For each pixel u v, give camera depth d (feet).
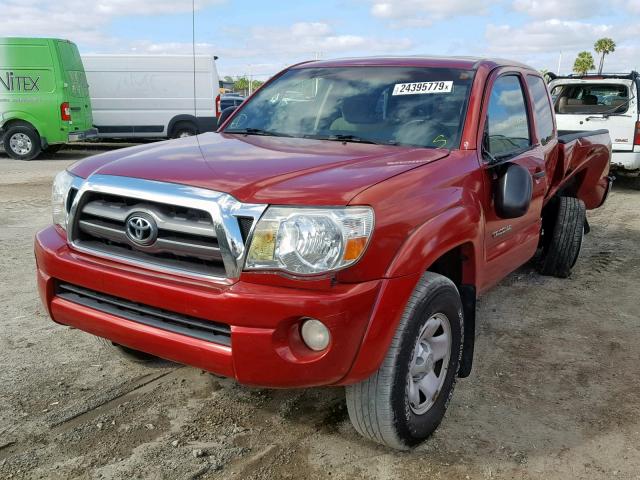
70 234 9.34
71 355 12.23
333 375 7.88
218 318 7.84
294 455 9.26
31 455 9.02
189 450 9.27
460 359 10.38
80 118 45.44
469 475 8.93
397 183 8.60
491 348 13.41
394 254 8.16
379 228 7.95
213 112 51.26
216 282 7.97
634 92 32.60
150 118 50.21
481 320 15.02
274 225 7.68
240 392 11.01
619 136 33.06
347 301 7.65
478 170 10.55
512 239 12.62
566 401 11.18
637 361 12.94
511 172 10.85
